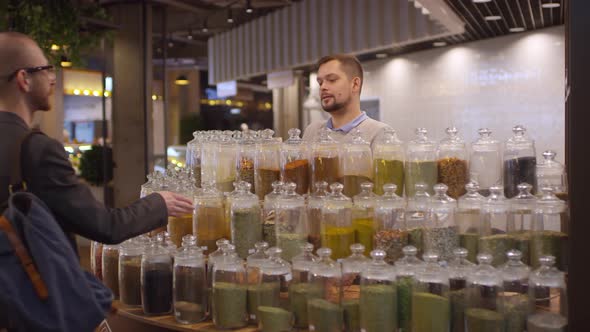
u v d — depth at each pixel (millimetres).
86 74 11297
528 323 1752
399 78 10195
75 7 5574
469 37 8742
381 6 7953
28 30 5137
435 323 1786
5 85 1949
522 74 8453
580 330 1656
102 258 2652
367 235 2109
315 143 2432
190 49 14758
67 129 11375
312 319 1935
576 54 1672
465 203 1988
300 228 2184
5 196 1858
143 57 7938
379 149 2314
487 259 1787
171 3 8234
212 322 2182
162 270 2301
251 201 2273
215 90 20734
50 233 1782
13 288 1704
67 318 1760
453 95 9344
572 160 1675
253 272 2088
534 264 1920
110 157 8586
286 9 9602
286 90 12562
